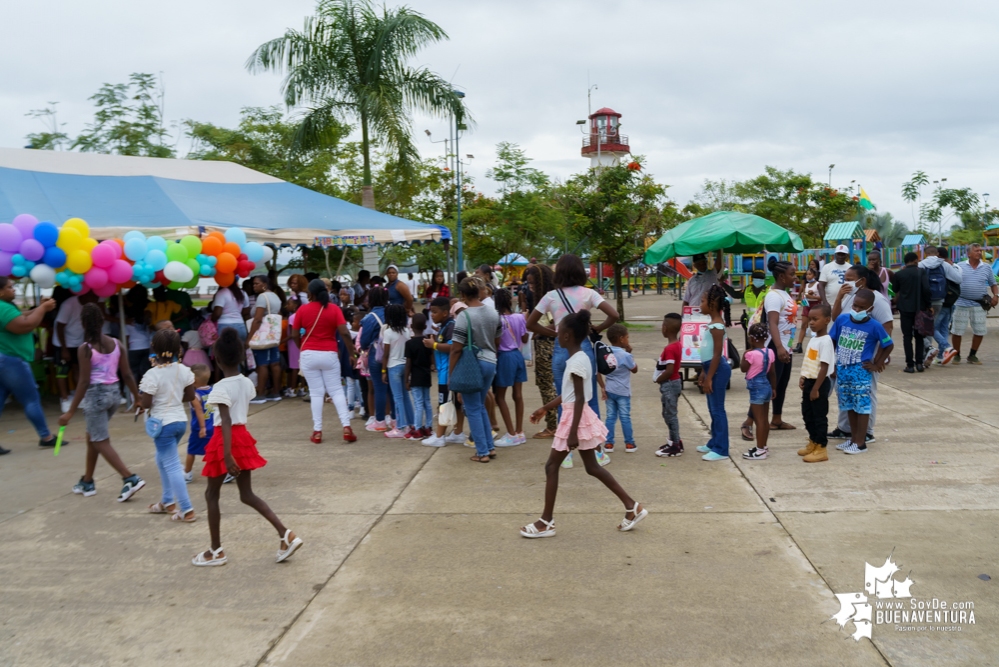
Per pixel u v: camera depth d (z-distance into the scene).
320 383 8.03
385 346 8.07
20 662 3.62
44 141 22.50
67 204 10.63
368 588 4.34
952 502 5.46
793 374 11.53
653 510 5.51
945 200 46.44
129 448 8.00
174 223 10.66
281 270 22.34
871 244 29.98
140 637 3.85
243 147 24.86
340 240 12.13
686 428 8.19
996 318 18.62
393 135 16.42
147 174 12.49
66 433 8.83
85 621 4.04
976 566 4.36
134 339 10.13
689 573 4.39
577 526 5.23
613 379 7.11
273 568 4.68
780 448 7.14
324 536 5.20
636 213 19.97
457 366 6.86
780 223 34.94
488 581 4.38
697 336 9.97
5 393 7.95
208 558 4.73
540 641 3.68
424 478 6.56
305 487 6.39
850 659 3.45
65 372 10.09
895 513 5.27
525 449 7.53
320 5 16.48
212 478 4.66
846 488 5.86
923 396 9.30
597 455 6.77
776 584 4.21
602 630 3.76
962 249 33.66
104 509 5.96
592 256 20.19
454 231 22.08
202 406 6.42
